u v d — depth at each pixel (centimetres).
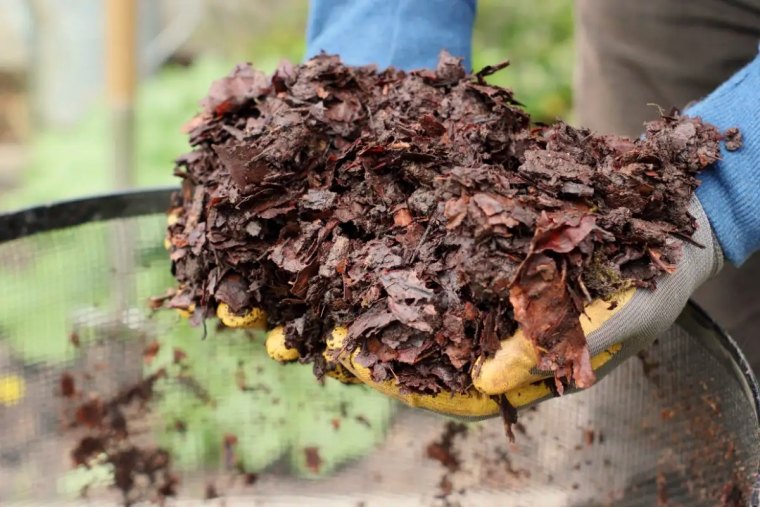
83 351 105
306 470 110
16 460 104
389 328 84
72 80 203
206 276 93
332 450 109
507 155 89
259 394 108
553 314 81
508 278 81
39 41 200
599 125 121
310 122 91
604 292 83
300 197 90
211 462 110
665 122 89
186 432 109
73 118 207
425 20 105
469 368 84
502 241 81
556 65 200
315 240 88
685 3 111
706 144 87
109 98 134
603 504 100
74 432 106
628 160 86
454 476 106
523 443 103
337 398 107
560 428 101
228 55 235
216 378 108
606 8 116
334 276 87
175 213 97
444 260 85
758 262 113
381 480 108
